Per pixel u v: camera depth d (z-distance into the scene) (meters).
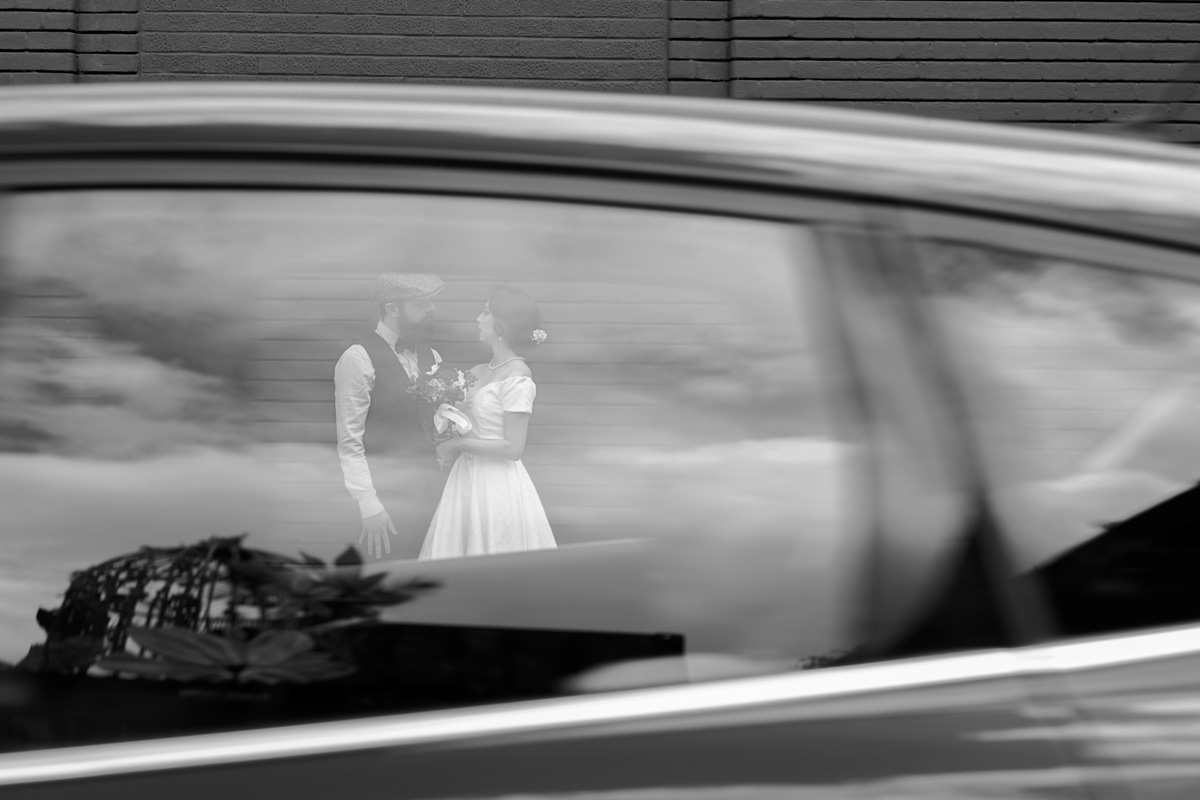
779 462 1.44
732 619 1.40
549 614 1.42
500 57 7.30
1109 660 1.33
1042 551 1.37
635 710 1.34
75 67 7.18
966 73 7.31
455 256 1.48
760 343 1.46
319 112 1.51
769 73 7.27
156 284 1.50
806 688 1.34
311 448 1.54
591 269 1.47
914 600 1.36
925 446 1.40
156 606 1.44
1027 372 1.42
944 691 1.31
